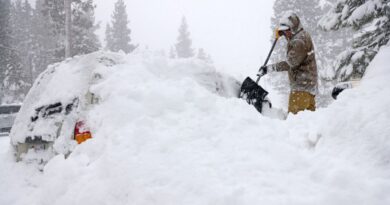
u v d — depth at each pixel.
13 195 4.10
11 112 13.42
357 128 2.88
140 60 4.59
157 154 2.91
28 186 4.32
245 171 2.66
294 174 2.63
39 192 3.52
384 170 2.46
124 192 2.68
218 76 5.06
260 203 2.28
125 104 3.51
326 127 3.07
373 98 3.31
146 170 2.74
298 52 4.82
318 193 2.36
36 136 4.38
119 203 2.66
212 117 3.39
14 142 4.84
